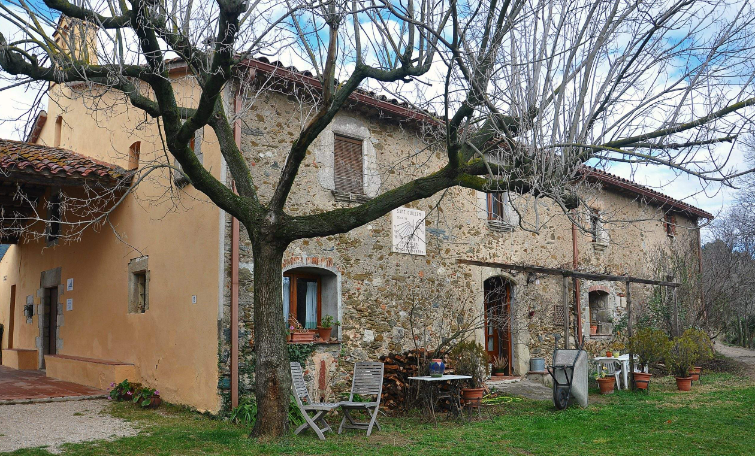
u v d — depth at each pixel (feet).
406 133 34.30
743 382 39.19
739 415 26.94
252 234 21.94
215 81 18.69
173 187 29.45
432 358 29.50
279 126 28.73
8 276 53.21
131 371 31.58
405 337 32.24
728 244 65.00
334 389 28.86
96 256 37.09
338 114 31.09
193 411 26.84
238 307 26.21
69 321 39.91
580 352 30.04
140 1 17.67
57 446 20.75
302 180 29.12
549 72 20.79
